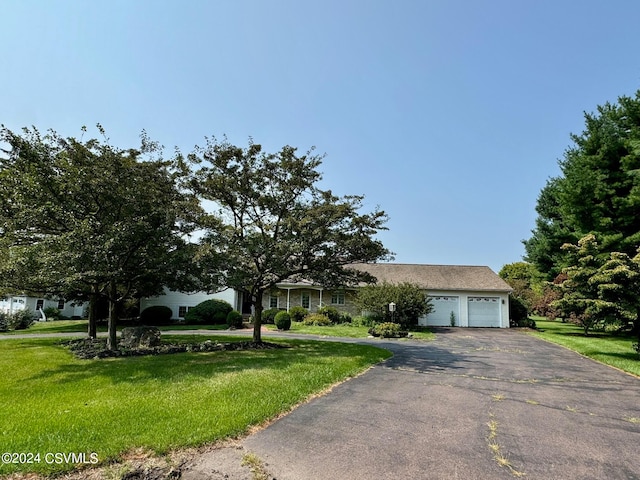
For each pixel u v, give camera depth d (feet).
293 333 65.31
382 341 54.90
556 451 14.67
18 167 36.40
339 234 40.68
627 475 12.75
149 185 37.70
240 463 13.12
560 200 85.35
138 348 41.01
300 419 17.90
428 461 13.52
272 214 44.73
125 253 35.73
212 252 37.14
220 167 42.50
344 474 12.43
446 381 27.09
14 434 14.93
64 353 37.40
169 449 13.94
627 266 41.70
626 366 33.86
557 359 38.88
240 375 26.63
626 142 72.23
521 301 89.76
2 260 36.06
